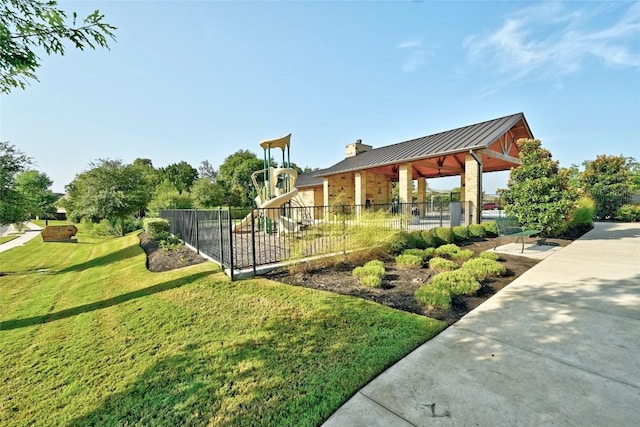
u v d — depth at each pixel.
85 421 2.09
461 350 2.63
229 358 2.72
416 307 3.72
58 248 16.02
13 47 3.21
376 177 20.03
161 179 41.28
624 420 1.71
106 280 6.46
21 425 2.13
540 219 8.00
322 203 21.97
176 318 3.75
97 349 3.18
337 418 1.86
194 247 8.45
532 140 8.77
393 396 2.04
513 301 3.81
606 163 15.95
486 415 1.80
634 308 3.42
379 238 6.55
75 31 3.35
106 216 20.69
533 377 2.18
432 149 12.63
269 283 4.73
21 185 12.90
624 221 14.53
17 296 6.47
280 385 2.27
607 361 2.36
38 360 3.08
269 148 11.53
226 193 35.16
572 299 3.78
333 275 5.21
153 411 2.11
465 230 9.52
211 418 1.97
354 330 3.10
